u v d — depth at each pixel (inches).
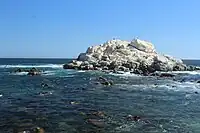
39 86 1753.2
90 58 3531.0
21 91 1513.3
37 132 745.6
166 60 3125.0
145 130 789.2
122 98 1336.1
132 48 3676.2
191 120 914.1
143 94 1485.0
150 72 2947.8
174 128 816.3
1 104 1119.0
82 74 2679.6
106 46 3804.1
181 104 1198.9
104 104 1168.8
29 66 4116.6
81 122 858.8
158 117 948.6
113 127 811.4
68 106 1104.8
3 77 2353.6
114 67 3122.5
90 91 1566.2
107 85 1862.7
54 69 3373.5
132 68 3061.0
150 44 3794.3
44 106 1093.8
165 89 1710.1
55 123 842.2
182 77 2476.6
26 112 980.6
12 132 743.7
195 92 1569.9
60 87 1722.4
